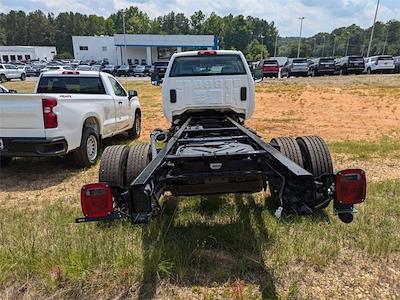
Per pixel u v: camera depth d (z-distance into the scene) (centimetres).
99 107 708
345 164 639
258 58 11425
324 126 1054
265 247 350
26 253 340
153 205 303
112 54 7712
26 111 560
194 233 378
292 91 1961
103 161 408
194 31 13800
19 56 9194
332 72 3334
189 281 307
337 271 317
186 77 613
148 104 1700
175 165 345
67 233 381
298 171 287
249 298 285
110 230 384
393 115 1223
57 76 768
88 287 301
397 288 295
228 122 558
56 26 14512
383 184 511
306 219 397
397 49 11262
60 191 546
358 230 379
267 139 877
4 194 536
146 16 13325
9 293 297
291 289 290
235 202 457
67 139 598
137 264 325
